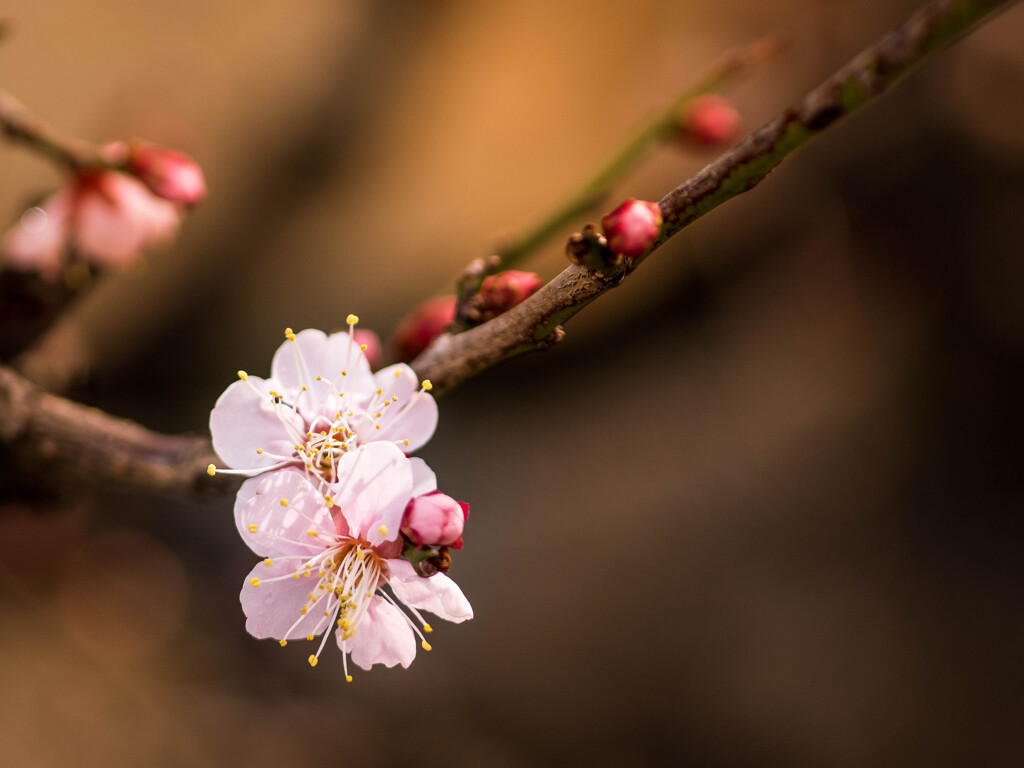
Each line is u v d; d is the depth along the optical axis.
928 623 0.88
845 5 1.08
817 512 0.95
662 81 0.87
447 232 0.81
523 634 0.85
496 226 0.81
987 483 1.01
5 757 0.65
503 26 0.74
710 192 0.41
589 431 0.98
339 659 0.88
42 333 0.50
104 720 0.73
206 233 0.75
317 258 0.79
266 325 0.82
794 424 1.02
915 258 1.17
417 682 0.84
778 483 0.96
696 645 0.84
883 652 0.85
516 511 0.93
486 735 0.81
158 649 0.83
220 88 0.70
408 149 0.76
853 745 0.79
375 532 0.42
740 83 1.02
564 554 0.89
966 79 1.20
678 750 0.79
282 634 0.42
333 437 0.43
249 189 0.75
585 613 0.86
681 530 0.91
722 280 1.05
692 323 1.03
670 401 1.00
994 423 1.07
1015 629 0.89
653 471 0.96
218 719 0.80
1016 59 1.19
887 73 0.40
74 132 0.65
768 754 0.79
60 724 0.70
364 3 0.72
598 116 0.81
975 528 0.97
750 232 1.06
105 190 0.48
